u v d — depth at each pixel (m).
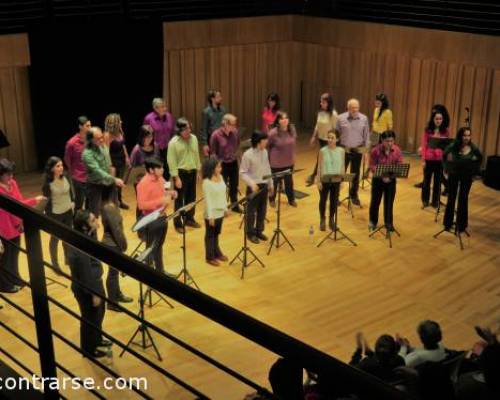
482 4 12.16
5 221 7.46
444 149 10.23
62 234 2.03
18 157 12.52
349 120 11.15
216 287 8.50
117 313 7.71
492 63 12.13
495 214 10.93
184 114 14.41
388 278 8.83
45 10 12.34
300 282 8.69
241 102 15.06
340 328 7.67
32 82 12.12
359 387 1.30
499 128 12.48
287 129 10.62
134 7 13.93
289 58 15.34
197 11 14.52
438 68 13.05
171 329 7.43
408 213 10.87
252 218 9.69
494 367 3.05
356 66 14.38
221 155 10.55
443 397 2.84
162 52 13.16
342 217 10.70
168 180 11.79
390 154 9.91
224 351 7.05
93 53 12.38
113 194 9.72
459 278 8.85
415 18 13.52
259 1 14.73
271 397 1.65
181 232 10.02
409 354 5.70
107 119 10.39
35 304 2.29
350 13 14.45
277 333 1.47
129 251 9.41
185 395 6.24
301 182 12.20
